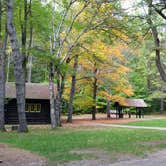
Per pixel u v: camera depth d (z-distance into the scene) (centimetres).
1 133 2122
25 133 2130
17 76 2180
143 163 1166
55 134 2081
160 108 6234
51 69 2575
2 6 2328
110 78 3978
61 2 2659
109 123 3569
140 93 5856
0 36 2442
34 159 1216
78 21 2752
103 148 1493
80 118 4450
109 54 3716
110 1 2372
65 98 3822
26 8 2380
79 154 1326
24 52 2386
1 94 2323
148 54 4525
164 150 1473
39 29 2567
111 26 2462
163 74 2238
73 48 2847
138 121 3872
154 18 2070
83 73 3788
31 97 3288
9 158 1217
